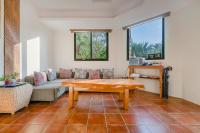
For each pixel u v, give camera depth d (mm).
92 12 6031
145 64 5520
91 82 4145
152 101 4625
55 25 6680
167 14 5070
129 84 3893
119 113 3596
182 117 3326
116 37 7289
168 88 5160
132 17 5781
